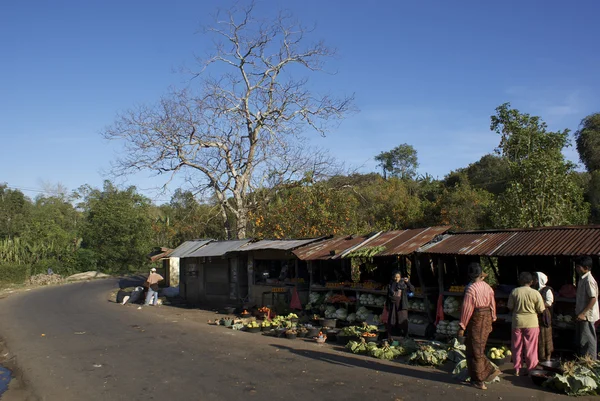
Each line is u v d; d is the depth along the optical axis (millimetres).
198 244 24484
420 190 51875
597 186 28234
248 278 19469
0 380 9938
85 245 56812
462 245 10914
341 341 11789
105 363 10555
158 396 7906
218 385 8344
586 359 7586
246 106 29016
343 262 15617
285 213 25094
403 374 8625
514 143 17453
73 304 24484
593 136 36969
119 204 53562
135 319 18031
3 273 41031
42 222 52312
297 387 8016
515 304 8086
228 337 13352
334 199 25328
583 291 7879
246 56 29297
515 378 8078
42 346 13023
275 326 14336
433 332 11438
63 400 8055
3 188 65750
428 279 12344
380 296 13031
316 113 29734
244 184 29328
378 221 31922
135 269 53969
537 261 11172
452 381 8031
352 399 7254
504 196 16688
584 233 9422
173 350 11680
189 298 24344
